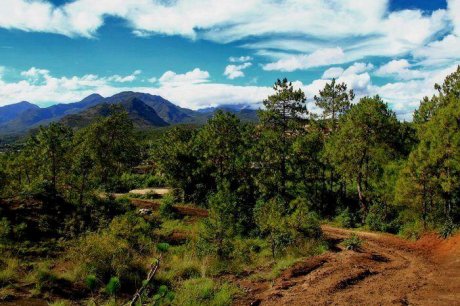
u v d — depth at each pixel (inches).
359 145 1443.2
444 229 978.7
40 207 883.4
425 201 1106.7
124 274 513.3
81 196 1018.1
